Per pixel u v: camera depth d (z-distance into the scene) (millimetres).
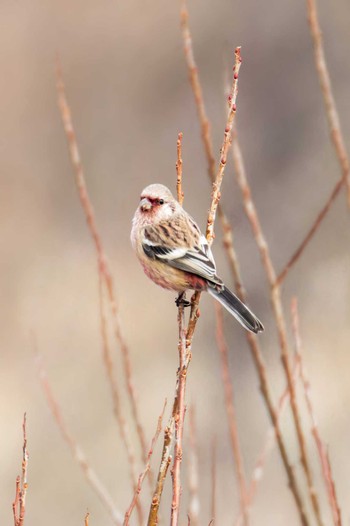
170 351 20484
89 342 21109
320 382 17219
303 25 20562
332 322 18266
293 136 20297
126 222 23453
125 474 16984
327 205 6117
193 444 6023
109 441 17734
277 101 20422
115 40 23609
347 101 19953
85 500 16797
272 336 17922
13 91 24312
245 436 17047
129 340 20750
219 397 17906
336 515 5410
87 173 23672
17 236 24062
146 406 18547
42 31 24188
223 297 6562
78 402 19094
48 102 24234
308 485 5809
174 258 7152
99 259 6312
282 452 5938
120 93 23531
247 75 20797
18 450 18047
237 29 21266
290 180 19906
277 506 14062
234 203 18422
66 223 24188
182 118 22500
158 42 23156
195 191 22406
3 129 24375
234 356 18531
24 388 19828
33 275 23453
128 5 23625
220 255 18625
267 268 6145
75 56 23906
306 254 19031
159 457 14039
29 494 17000
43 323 22094
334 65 20125
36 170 24438
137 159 23266
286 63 20594
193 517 5914
